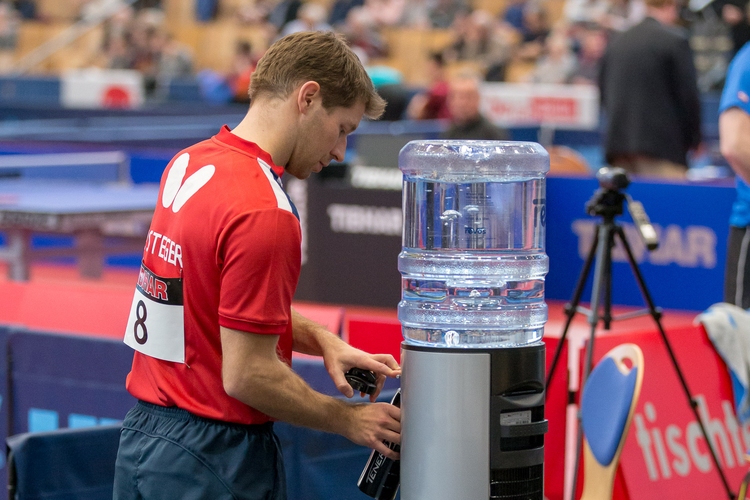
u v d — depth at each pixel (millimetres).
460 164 3256
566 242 10078
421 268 3295
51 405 5465
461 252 3271
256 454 3162
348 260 10984
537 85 19156
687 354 5781
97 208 8625
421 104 16484
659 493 5418
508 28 22000
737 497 5492
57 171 11961
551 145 16547
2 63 26375
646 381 5574
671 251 9562
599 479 4539
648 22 10883
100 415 5309
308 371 5129
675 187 9484
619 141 10984
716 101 15906
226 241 2980
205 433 3131
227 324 2961
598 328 9742
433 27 22844
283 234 2971
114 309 6391
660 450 5496
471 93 11852
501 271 3270
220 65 24469
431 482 3129
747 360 5859
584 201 9945
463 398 3090
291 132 3166
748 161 6109
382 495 3375
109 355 5270
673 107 10844
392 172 11078
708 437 5453
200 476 3111
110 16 26062
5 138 14492
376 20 23031
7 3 27656
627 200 5609
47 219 8352
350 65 3174
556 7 22047
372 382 3406
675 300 9594
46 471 3904
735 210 6371
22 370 5523
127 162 12641
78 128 16656
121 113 18047
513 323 3250
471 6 23094
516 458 3135
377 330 5359
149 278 3256
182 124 16859
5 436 5578
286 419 3072
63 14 27484
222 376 3039
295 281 3055
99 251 9758
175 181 3234
